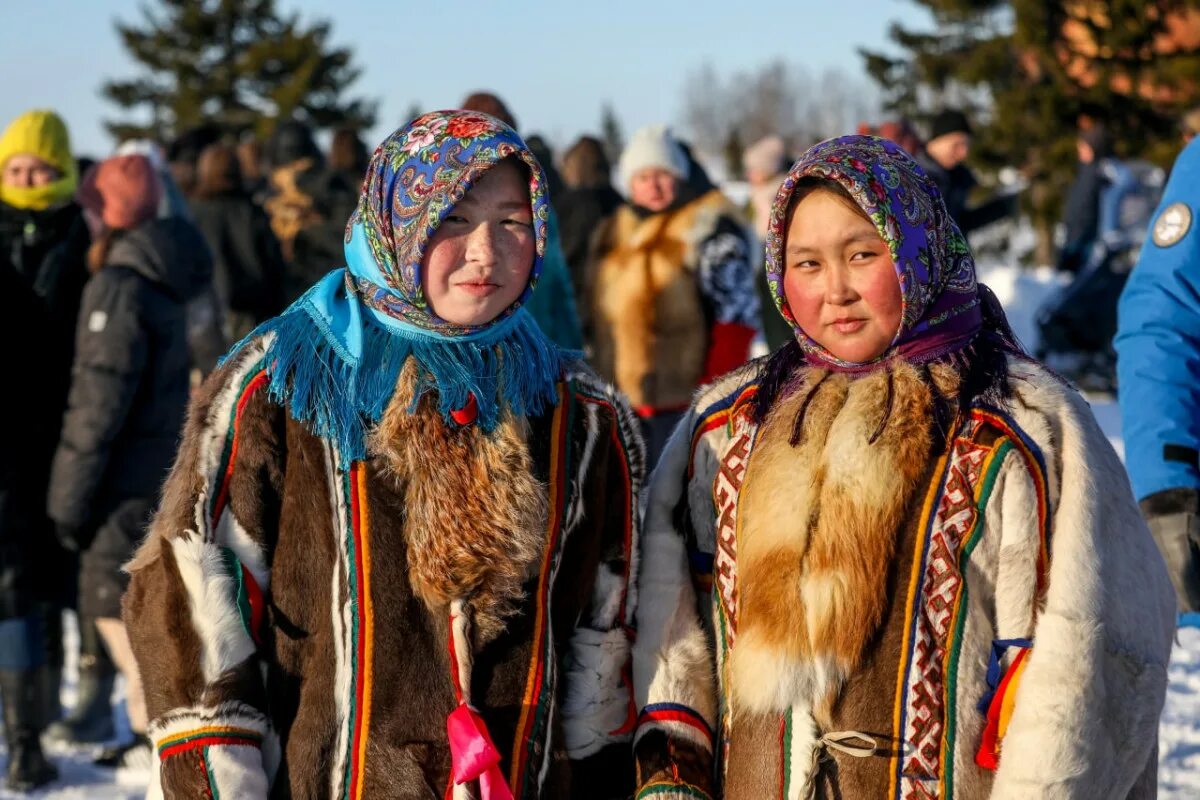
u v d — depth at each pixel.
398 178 2.24
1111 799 2.02
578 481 2.31
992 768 2.06
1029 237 26.23
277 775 2.19
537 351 2.33
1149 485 2.91
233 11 41.09
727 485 2.29
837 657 2.08
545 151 6.13
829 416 2.16
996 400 2.12
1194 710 5.12
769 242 2.22
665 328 6.16
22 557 4.61
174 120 40.47
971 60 24.39
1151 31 21.23
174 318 4.69
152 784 2.16
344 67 40.53
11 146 4.86
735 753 2.20
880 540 2.08
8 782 4.59
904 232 2.12
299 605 2.18
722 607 2.28
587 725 2.31
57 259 4.82
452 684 2.17
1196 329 2.99
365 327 2.26
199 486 2.18
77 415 4.52
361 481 2.19
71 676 5.95
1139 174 11.73
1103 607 2.02
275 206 7.05
